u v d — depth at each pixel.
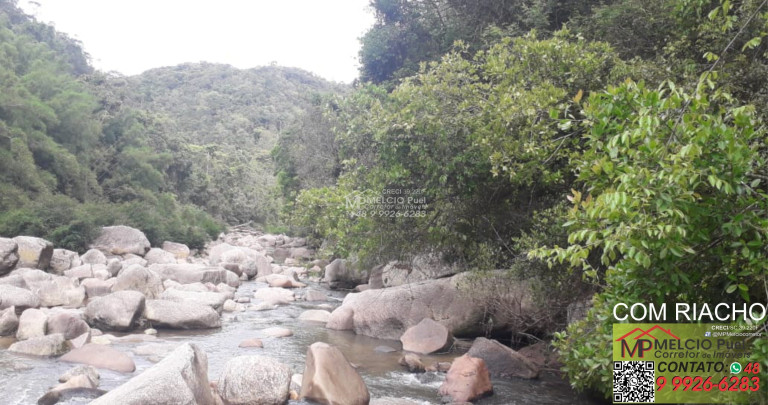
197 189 55.16
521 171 7.85
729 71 7.28
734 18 5.58
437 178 9.55
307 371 7.14
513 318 9.94
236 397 6.50
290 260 27.33
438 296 10.95
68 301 12.90
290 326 12.10
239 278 19.98
